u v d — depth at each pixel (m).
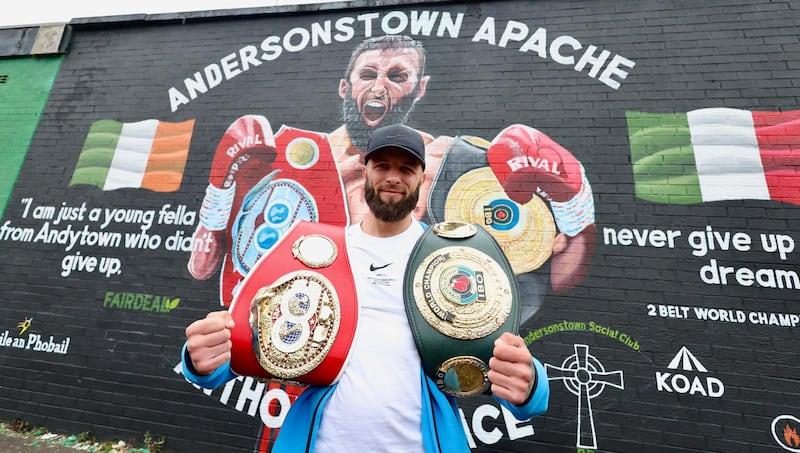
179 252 3.47
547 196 3.11
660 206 2.94
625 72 3.32
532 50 3.54
